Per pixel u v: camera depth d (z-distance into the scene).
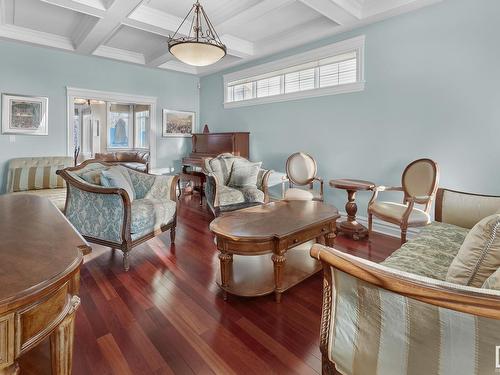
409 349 0.93
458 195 2.63
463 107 3.15
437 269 1.71
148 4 3.62
